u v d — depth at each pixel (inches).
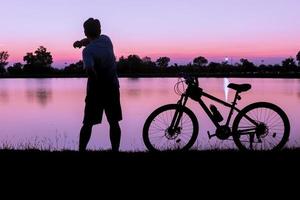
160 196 152.6
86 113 212.5
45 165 186.7
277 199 150.0
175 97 2121.1
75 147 646.5
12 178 170.6
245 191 156.6
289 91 2454.5
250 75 6727.4
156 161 191.0
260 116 225.1
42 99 2106.3
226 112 661.9
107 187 160.9
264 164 186.7
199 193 155.0
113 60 210.5
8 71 7711.6
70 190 158.2
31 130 924.6
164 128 226.2
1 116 1274.6
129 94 2375.7
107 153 205.9
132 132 851.4
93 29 211.2
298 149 218.2
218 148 226.2
